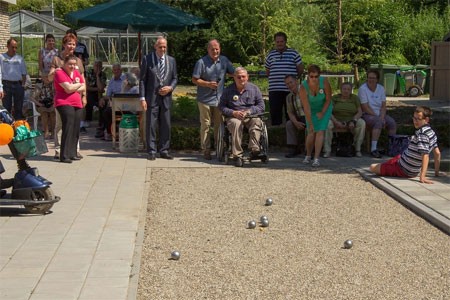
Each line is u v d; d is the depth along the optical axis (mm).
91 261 6488
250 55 39062
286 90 13539
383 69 29344
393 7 34938
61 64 12102
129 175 10789
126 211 8484
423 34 35031
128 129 12828
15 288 5723
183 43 39281
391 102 24438
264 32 36469
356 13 33500
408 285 6031
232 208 8805
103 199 9102
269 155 12922
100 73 16375
